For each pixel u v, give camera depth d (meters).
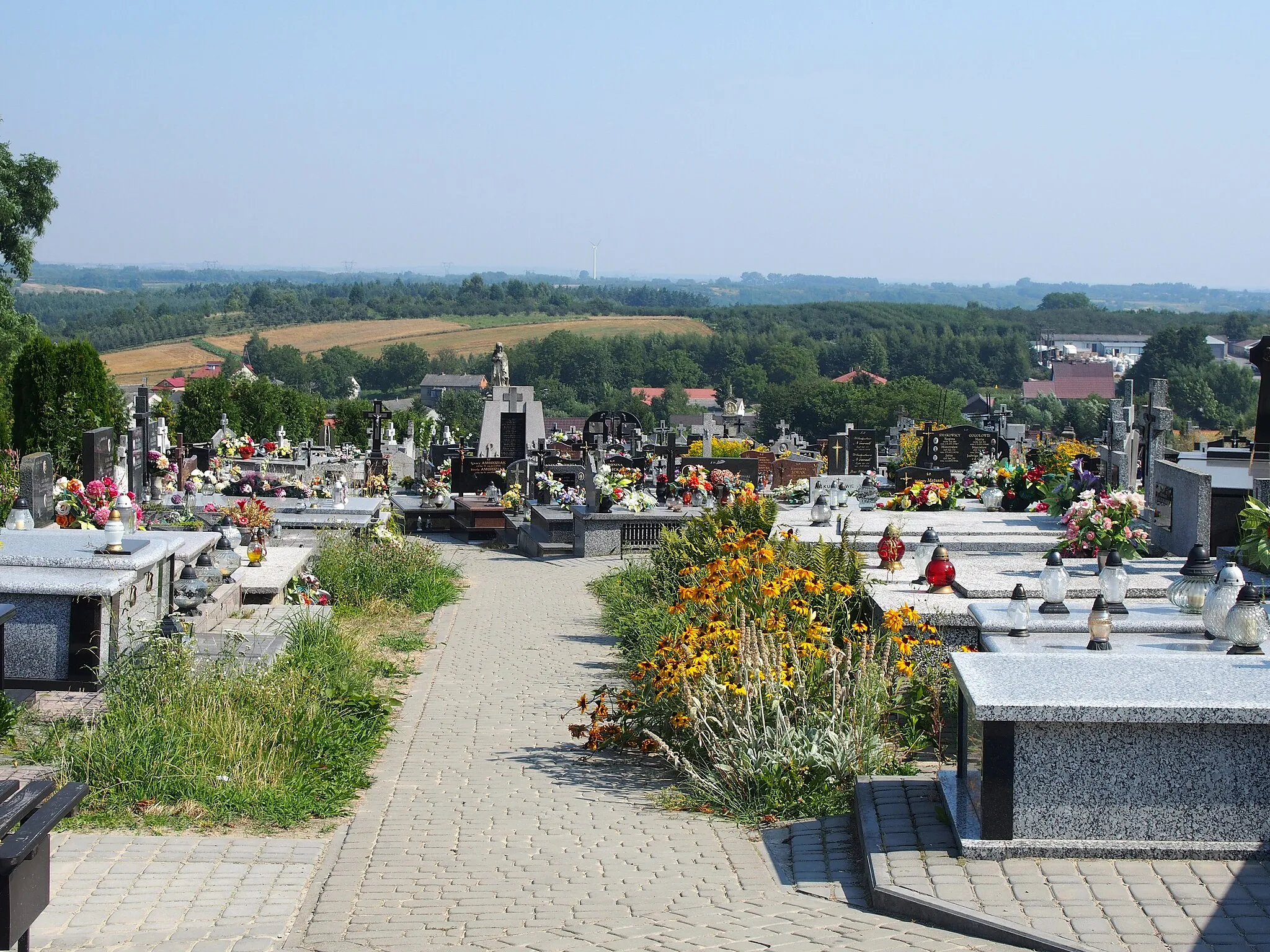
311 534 20.39
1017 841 6.55
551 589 20.69
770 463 35.12
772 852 7.45
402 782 9.43
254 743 9.09
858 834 7.43
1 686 9.38
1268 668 7.37
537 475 29.09
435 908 6.64
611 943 5.96
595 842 7.81
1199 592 9.97
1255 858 6.40
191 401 50.62
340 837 7.97
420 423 57.75
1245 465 17.75
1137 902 5.91
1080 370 131.00
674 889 6.83
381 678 13.15
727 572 11.38
